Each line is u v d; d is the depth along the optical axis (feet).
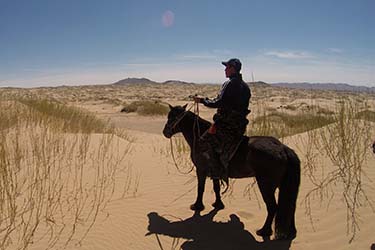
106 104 127.34
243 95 19.08
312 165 27.22
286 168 17.07
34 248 17.39
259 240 18.34
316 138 32.53
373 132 31.50
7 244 17.44
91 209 21.75
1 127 35.81
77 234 18.90
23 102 52.54
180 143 36.47
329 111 44.60
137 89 314.14
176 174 28.84
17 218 20.08
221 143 19.19
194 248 17.90
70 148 33.86
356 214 19.70
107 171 28.60
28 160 29.30
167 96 188.34
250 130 37.35
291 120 49.49
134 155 34.17
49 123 42.45
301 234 18.53
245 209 22.16
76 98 169.58
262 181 17.76
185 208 22.43
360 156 27.48
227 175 19.40
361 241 17.38
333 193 22.35
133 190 25.11
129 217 21.06
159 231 19.58
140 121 87.10
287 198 16.89
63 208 21.65
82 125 47.50
